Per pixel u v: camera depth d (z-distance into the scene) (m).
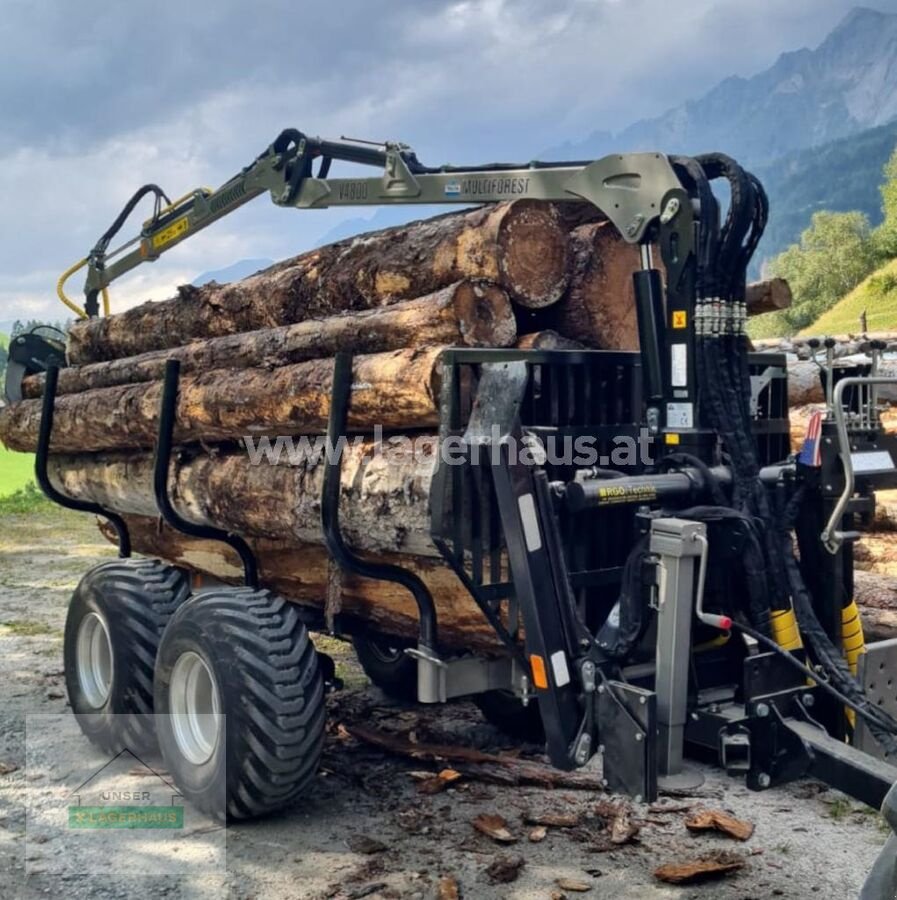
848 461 3.86
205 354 5.57
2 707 6.39
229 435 5.23
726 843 4.15
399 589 4.53
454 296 4.07
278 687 4.25
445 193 5.00
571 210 4.59
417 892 3.80
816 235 60.03
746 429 3.96
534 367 4.01
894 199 56.84
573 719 3.67
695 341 3.97
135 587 5.37
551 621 3.64
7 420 7.75
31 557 13.34
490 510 3.88
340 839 4.28
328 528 4.23
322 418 4.52
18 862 4.13
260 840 4.28
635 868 3.95
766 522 3.88
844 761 3.38
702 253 3.93
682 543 3.45
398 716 5.97
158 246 7.39
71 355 7.50
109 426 6.20
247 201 6.48
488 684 4.32
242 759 4.23
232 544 5.43
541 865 3.99
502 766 4.97
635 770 3.47
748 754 3.56
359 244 4.97
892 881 2.66
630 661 3.97
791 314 57.78
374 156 5.43
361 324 4.45
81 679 5.60
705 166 4.05
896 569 7.28
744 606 3.87
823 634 3.90
